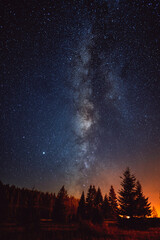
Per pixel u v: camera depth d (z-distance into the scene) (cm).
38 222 1382
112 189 4059
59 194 3247
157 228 1881
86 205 3781
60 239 1003
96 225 1463
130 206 2175
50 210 3994
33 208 1736
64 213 2923
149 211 2422
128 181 2334
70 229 1442
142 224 2017
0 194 1783
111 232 1371
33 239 944
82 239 1070
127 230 1622
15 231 1122
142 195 2630
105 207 3738
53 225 1770
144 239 1141
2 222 1541
